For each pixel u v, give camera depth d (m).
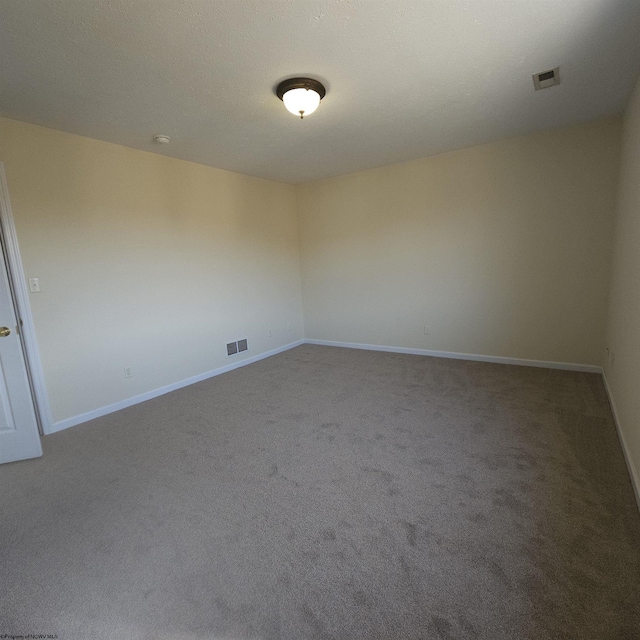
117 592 1.41
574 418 2.68
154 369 3.62
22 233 2.69
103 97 2.34
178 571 1.49
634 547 1.51
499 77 2.32
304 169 4.42
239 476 2.16
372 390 3.47
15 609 1.35
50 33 1.69
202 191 4.01
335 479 2.08
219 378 4.11
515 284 3.91
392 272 4.70
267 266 4.93
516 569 1.43
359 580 1.41
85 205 3.03
